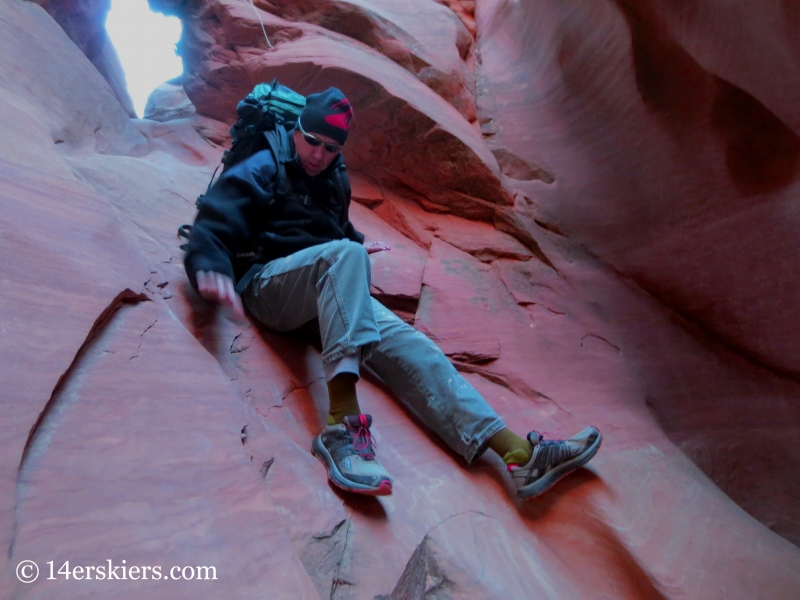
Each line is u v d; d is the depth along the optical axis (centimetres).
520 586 143
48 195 140
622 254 341
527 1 425
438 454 188
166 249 198
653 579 162
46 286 111
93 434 96
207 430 117
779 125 255
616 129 346
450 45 416
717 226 297
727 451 273
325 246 173
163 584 81
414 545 144
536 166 378
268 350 187
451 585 124
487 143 398
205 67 349
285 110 201
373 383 206
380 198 332
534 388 246
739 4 213
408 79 364
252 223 183
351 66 310
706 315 320
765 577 171
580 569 167
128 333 125
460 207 339
